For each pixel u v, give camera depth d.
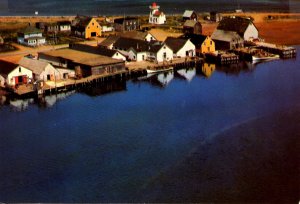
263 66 86.88
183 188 42.78
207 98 67.69
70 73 76.44
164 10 153.62
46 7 155.25
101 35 111.94
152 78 80.12
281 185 42.00
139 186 43.50
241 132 53.78
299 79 76.12
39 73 73.00
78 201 41.78
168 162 47.41
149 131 55.75
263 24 123.88
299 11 140.50
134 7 160.50
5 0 155.38
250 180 43.16
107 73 79.31
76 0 168.50
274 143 50.31
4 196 42.47
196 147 50.69
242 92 69.88
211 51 96.69
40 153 50.50
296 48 98.94
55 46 99.69
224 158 47.56
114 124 57.84
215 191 41.50
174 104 65.06
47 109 63.78
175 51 92.25
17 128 57.16
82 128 57.12
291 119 57.03
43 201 42.09
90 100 67.88
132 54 89.75
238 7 151.12
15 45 99.75
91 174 45.88
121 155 49.56
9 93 69.50
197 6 159.50
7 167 47.31
